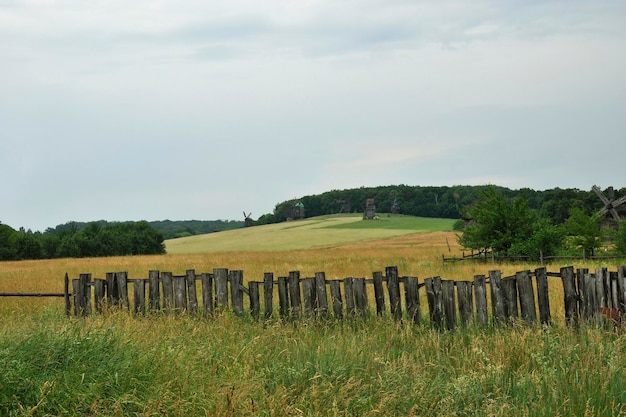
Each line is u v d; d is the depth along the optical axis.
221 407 6.00
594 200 68.06
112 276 13.93
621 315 10.62
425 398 6.82
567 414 6.59
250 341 9.09
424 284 11.99
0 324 9.92
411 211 185.12
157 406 5.97
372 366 7.99
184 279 13.62
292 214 195.75
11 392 6.02
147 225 106.69
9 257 91.31
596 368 7.78
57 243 98.44
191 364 7.30
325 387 6.92
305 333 10.77
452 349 9.41
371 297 15.14
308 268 33.53
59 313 13.69
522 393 7.18
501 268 27.75
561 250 34.12
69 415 5.91
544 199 73.56
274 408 6.16
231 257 53.06
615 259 30.53
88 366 6.63
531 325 11.02
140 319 12.43
